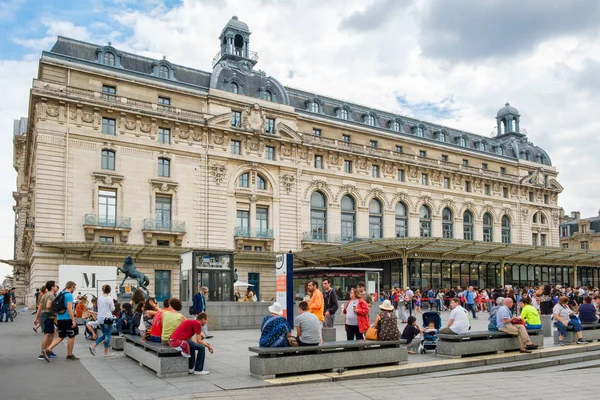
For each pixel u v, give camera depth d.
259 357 12.69
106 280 30.58
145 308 16.28
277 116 54.59
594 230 104.00
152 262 46.03
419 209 64.56
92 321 21.08
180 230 47.25
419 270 52.38
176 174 48.16
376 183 61.00
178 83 49.84
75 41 46.34
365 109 66.19
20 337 21.84
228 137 51.19
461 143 74.75
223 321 26.03
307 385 12.11
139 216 45.84
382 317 14.73
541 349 17.80
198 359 13.16
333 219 57.28
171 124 48.25
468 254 53.28
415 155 64.75
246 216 52.03
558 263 63.34
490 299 42.44
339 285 32.59
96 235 43.62
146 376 12.97
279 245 53.16
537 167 79.31
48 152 42.38
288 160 54.81
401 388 11.99
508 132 83.44
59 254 42.06
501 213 72.88
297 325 13.44
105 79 45.88
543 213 78.88
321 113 59.97
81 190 43.44
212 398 10.72
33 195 49.75
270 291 52.53
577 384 13.07
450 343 15.95
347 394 11.23
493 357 16.05
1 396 10.78
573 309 27.88
